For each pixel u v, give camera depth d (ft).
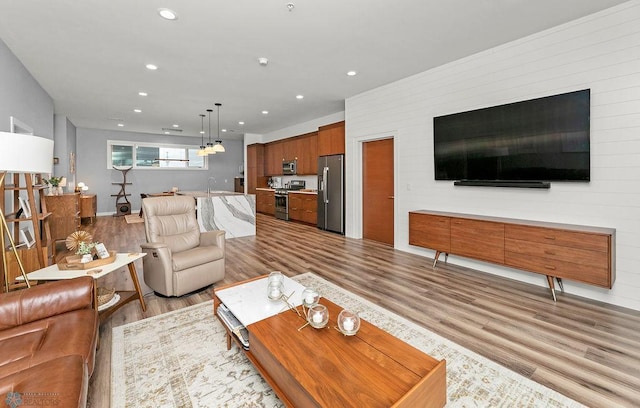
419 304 8.91
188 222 11.33
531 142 10.21
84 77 14.08
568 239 8.59
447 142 12.76
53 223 18.17
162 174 33.17
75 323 5.15
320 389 3.78
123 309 8.62
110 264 7.85
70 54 11.51
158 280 9.29
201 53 11.55
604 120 8.82
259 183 32.12
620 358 6.26
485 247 10.59
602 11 8.76
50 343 4.53
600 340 6.94
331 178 20.40
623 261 8.63
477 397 5.18
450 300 9.20
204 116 23.25
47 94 16.66
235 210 18.95
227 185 37.45
